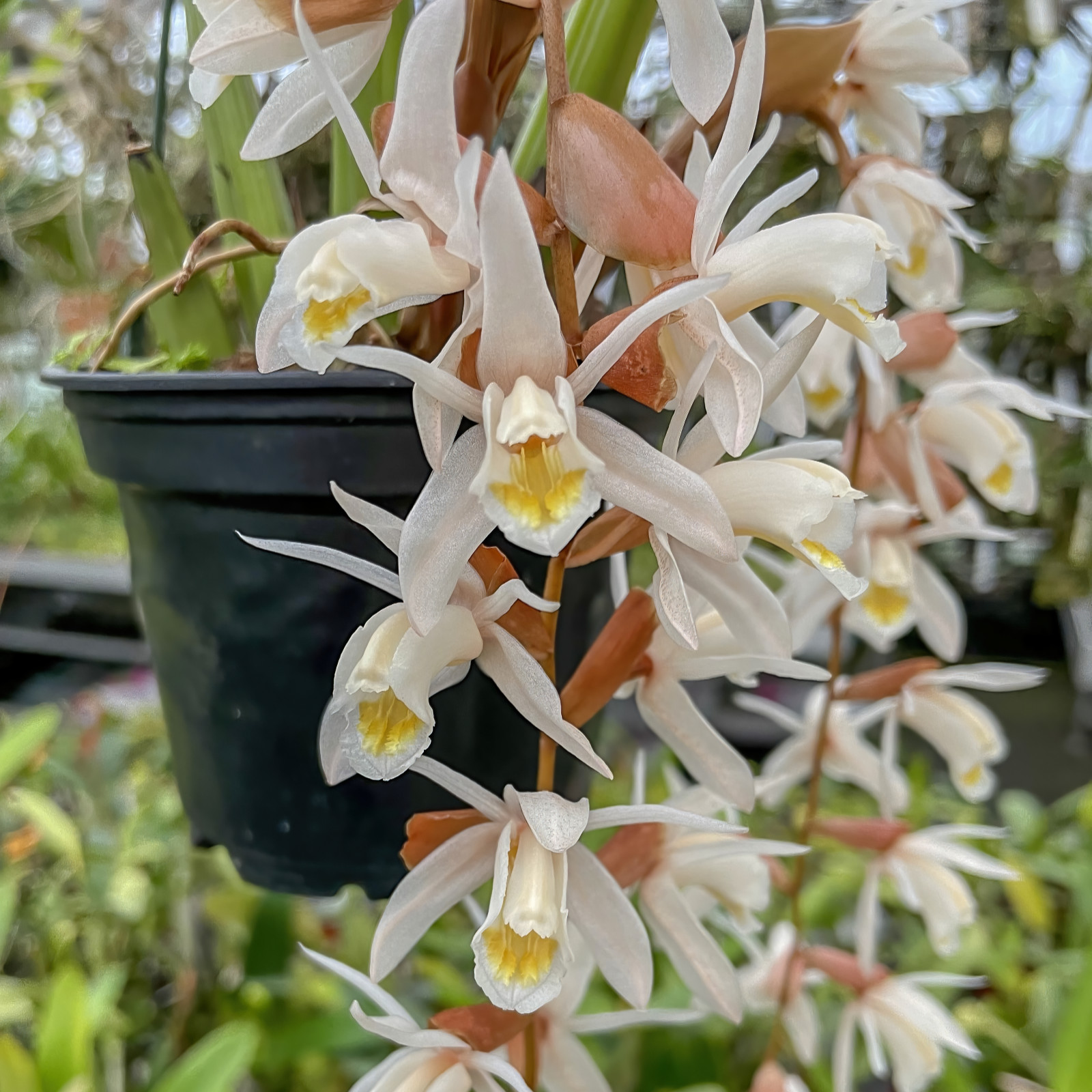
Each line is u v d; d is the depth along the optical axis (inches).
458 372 6.2
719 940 18.0
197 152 14.7
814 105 9.1
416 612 5.9
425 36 5.7
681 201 6.2
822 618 11.5
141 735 22.1
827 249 6.4
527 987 6.7
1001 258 20.8
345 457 8.2
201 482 8.5
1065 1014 10.7
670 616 6.3
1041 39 16.7
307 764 9.3
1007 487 10.9
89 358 10.5
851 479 10.9
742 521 7.1
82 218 15.0
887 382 10.8
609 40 8.8
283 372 8.5
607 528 7.3
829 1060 17.3
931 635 12.5
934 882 11.1
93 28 13.8
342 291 6.0
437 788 9.4
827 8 17.2
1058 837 20.7
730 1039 17.3
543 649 6.9
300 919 18.4
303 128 7.3
